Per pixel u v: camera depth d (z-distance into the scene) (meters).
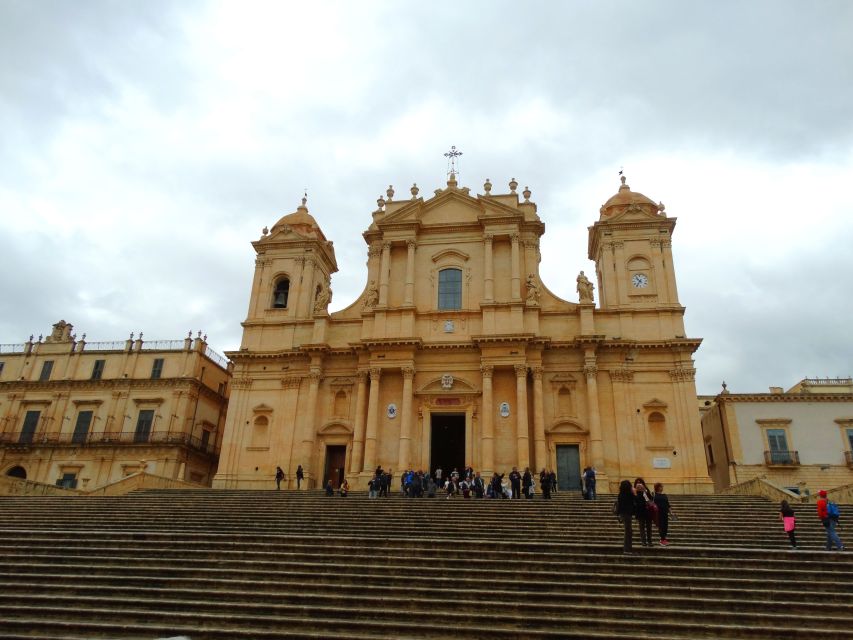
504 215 35.59
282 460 33.59
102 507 21.72
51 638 10.49
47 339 45.78
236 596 12.02
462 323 34.31
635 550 13.72
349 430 33.53
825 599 11.32
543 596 11.64
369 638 10.18
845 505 20.73
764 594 11.52
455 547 14.52
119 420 42.16
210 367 45.41
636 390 32.38
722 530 17.69
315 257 39.09
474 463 31.61
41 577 13.09
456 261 36.03
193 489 27.91
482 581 12.29
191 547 14.87
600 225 36.00
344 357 35.06
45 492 26.86
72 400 43.25
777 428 36.38
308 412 33.75
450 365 33.53
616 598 11.44
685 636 10.16
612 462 31.11
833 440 35.69
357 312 36.16
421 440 32.47
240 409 35.28
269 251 39.19
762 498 23.14
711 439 40.00
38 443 41.94
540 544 14.20
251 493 26.39
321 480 32.91
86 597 11.98
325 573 13.01
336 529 17.95
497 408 32.31
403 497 25.11
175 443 40.66
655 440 31.64
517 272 34.50
